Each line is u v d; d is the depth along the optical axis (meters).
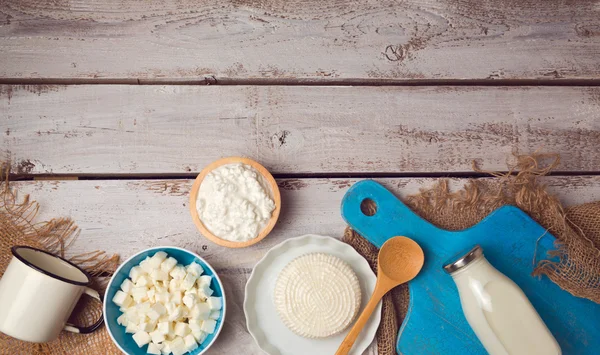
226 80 1.00
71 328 0.89
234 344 0.96
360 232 0.96
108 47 0.99
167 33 0.99
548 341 0.84
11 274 0.85
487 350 0.88
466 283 0.86
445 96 1.01
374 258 0.98
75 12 0.99
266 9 1.00
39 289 0.84
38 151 0.97
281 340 0.95
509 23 1.03
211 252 0.97
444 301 0.95
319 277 0.93
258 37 1.00
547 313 0.95
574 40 1.03
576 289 0.92
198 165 0.98
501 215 0.96
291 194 0.99
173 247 0.90
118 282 0.90
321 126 1.00
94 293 0.90
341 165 1.00
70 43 0.98
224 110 0.99
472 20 1.03
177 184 0.98
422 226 0.96
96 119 0.98
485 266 0.86
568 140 1.02
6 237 0.95
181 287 0.90
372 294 0.95
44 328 0.85
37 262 0.91
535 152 1.01
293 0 1.01
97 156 0.98
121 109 0.98
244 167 0.93
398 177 1.00
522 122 1.02
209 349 0.96
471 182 1.00
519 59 1.03
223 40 1.00
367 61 1.01
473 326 0.87
